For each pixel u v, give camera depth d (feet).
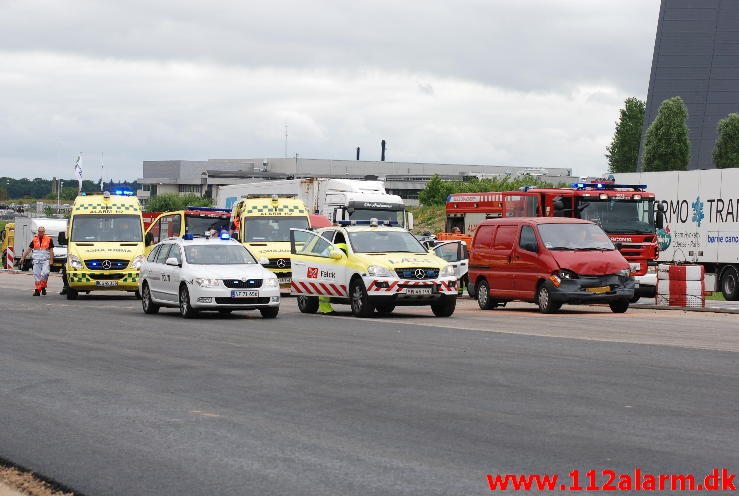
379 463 29.04
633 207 111.86
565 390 42.16
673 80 370.32
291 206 132.98
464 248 123.65
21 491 27.07
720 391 41.88
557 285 89.45
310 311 92.48
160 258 90.17
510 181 370.73
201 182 547.90
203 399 40.40
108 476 28.19
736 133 293.23
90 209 120.26
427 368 49.32
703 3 374.63
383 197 158.20
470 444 31.50
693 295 101.24
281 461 29.50
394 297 84.17
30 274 211.20
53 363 51.96
